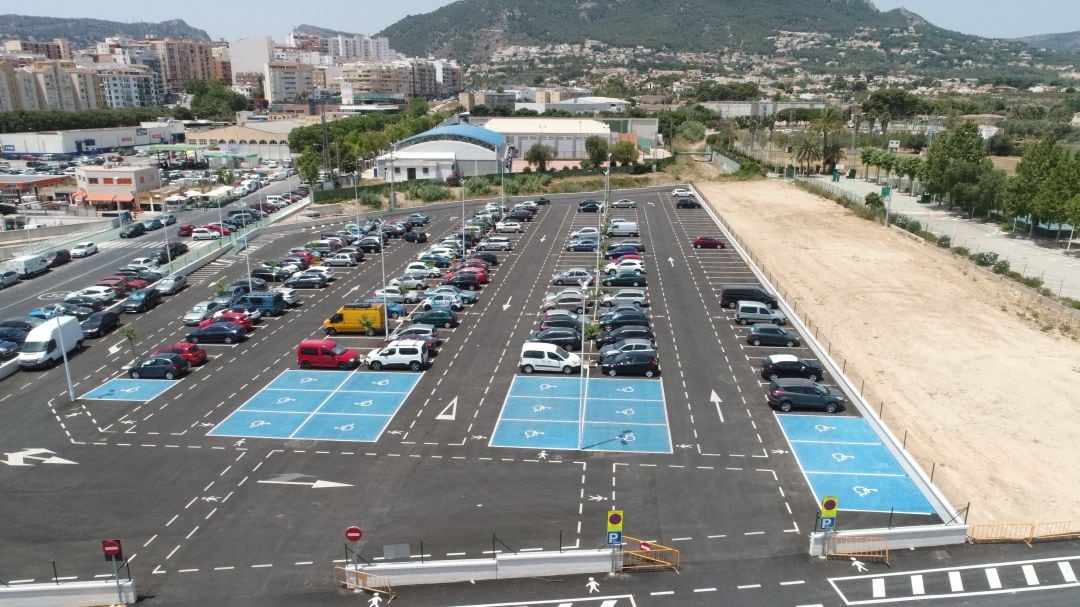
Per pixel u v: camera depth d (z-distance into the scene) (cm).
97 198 11931
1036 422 4297
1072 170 8306
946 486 3538
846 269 7612
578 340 5256
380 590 2762
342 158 14538
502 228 9656
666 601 2695
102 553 2977
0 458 3772
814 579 2812
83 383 4812
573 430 4044
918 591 2744
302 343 5022
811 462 3700
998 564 2912
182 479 3550
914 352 5372
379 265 8006
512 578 2842
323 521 3184
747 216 10494
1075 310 6194
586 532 3095
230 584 2783
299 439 3956
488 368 4978
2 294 7162
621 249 8012
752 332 5391
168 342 5672
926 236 8944
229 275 7750
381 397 4503
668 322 5897
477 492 3412
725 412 4266
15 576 2827
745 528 3134
